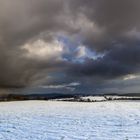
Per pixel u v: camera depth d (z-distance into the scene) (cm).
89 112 3002
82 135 1470
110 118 2302
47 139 1359
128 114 2620
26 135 1484
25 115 2702
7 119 2333
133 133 1491
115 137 1383
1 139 1362
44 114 2803
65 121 2158
